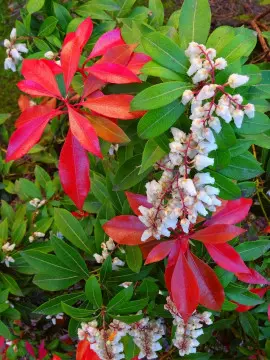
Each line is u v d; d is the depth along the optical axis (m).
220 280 0.26
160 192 0.21
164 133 0.22
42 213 0.37
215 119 0.19
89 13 0.33
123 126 0.24
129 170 0.25
